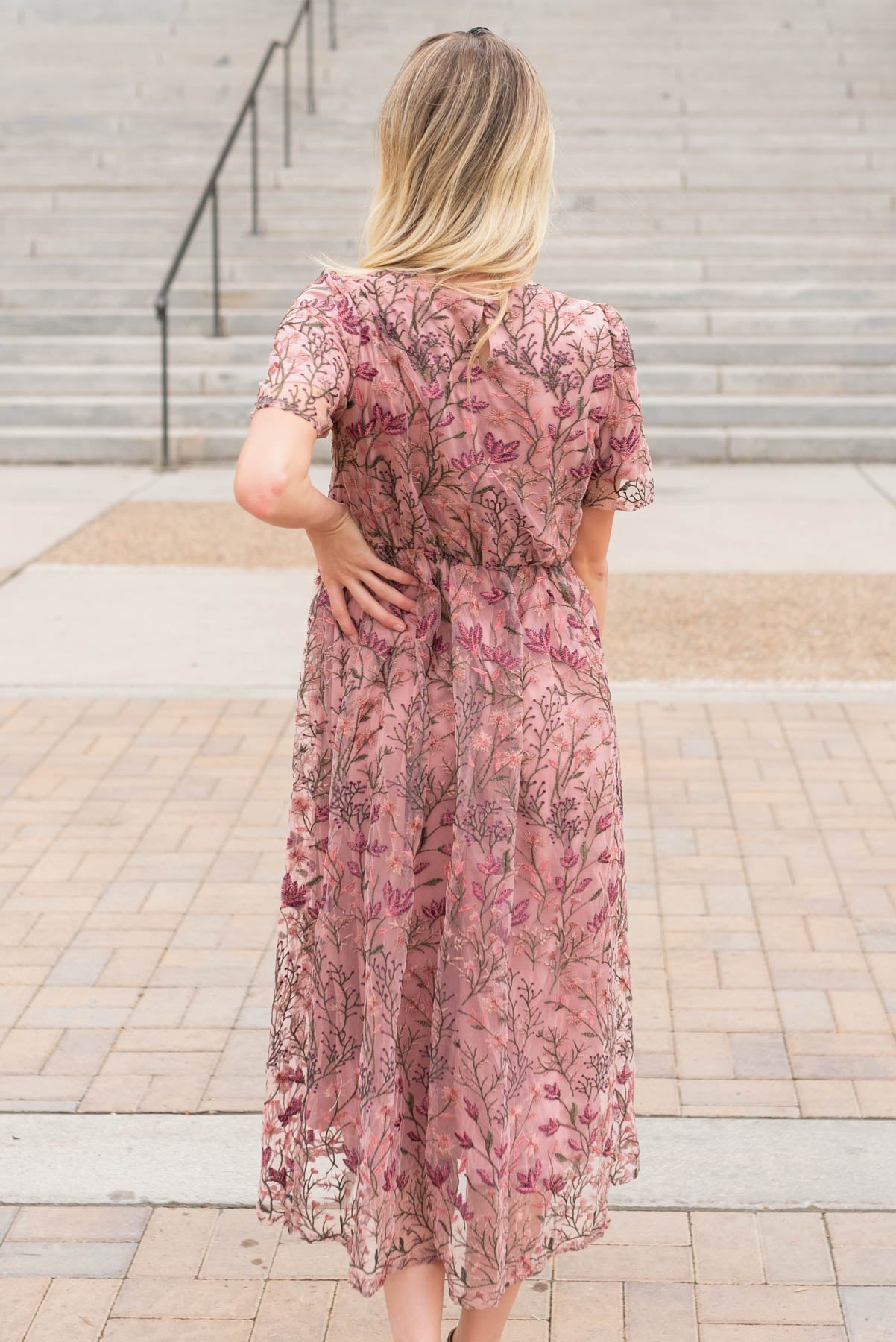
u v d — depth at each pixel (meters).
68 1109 2.88
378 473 1.87
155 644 6.02
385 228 1.87
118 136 14.27
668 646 5.99
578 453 1.91
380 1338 2.30
